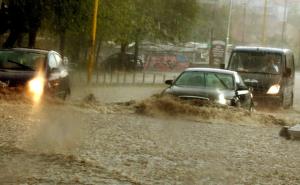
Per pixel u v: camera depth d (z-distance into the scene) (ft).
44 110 94.12
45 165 55.26
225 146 73.00
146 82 260.42
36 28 219.00
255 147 73.82
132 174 54.24
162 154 64.95
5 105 95.55
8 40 220.64
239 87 115.14
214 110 99.04
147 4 297.74
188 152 67.10
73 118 88.02
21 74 103.81
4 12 213.05
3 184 47.98
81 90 184.96
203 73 115.14
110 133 76.48
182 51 384.68
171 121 92.53
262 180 55.52
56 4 213.46
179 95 105.91
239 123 96.32
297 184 54.65
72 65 135.64
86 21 220.23
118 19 245.04
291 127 84.53
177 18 334.44
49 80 105.70
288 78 160.25
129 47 379.35
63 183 49.11
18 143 65.57
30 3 211.20
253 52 158.81
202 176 55.42
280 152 71.26
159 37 331.57
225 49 320.50
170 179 53.31
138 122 88.84
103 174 53.21
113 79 258.37
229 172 57.98
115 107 102.06
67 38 258.16
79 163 56.80
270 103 152.56
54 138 70.03
